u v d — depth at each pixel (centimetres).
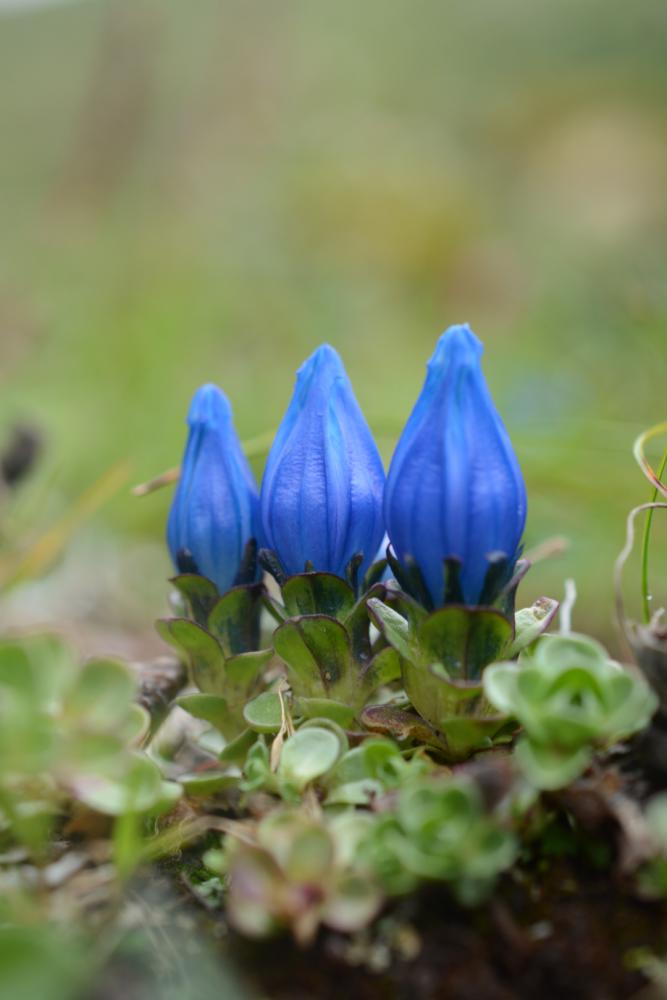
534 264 85
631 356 50
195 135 99
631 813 24
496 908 23
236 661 26
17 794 24
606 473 38
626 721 23
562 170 107
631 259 67
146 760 24
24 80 133
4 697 23
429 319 83
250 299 77
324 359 25
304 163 97
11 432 35
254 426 60
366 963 23
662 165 105
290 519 25
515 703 23
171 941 24
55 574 45
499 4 148
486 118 126
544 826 24
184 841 25
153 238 82
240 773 26
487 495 24
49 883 24
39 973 22
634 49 139
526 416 54
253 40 108
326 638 25
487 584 24
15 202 109
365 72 127
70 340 71
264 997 23
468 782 23
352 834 23
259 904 23
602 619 41
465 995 23
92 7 141
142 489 30
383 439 45
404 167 97
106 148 96
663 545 38
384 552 26
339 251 90
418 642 25
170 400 61
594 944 23
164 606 48
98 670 24
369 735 25
